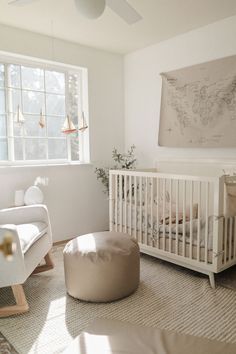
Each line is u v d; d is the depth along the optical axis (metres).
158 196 2.72
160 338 1.51
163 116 3.42
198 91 3.06
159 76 3.48
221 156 2.98
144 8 2.60
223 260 2.33
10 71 3.13
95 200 3.76
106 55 3.73
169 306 2.06
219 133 2.93
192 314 1.96
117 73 3.86
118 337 1.54
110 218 3.19
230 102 2.83
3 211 2.54
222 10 2.67
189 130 3.17
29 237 2.21
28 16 2.73
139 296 2.21
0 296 2.24
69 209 3.53
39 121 3.16
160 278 2.52
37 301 2.18
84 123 3.25
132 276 2.21
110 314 1.97
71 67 3.51
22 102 3.22
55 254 3.14
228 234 2.38
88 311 2.02
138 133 3.81
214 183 2.23
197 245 2.39
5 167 3.00
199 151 3.16
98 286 2.09
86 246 2.21
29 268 2.15
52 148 3.47
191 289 2.31
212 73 2.94
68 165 3.46
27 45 3.07
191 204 2.43
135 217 2.91
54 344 1.70
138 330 1.61
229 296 2.19
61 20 2.82
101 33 3.15
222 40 2.89
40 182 3.27
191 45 3.14
